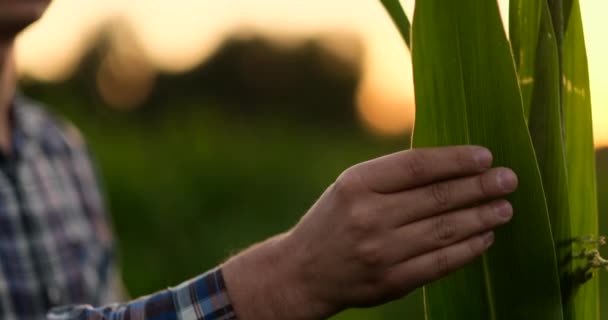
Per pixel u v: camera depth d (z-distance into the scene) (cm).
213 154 549
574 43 107
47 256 176
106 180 500
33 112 191
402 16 106
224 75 915
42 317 172
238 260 105
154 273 459
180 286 110
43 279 174
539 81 104
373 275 97
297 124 853
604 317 399
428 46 99
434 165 95
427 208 96
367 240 96
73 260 184
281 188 554
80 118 614
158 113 784
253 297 103
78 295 181
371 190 96
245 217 518
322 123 907
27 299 170
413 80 99
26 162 180
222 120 701
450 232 96
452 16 98
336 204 98
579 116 108
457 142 100
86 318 114
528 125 104
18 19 141
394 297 98
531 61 106
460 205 96
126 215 490
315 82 934
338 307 100
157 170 522
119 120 698
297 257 100
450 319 105
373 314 396
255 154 582
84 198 193
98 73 771
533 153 100
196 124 614
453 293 105
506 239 102
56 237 180
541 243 102
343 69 935
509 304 104
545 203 101
